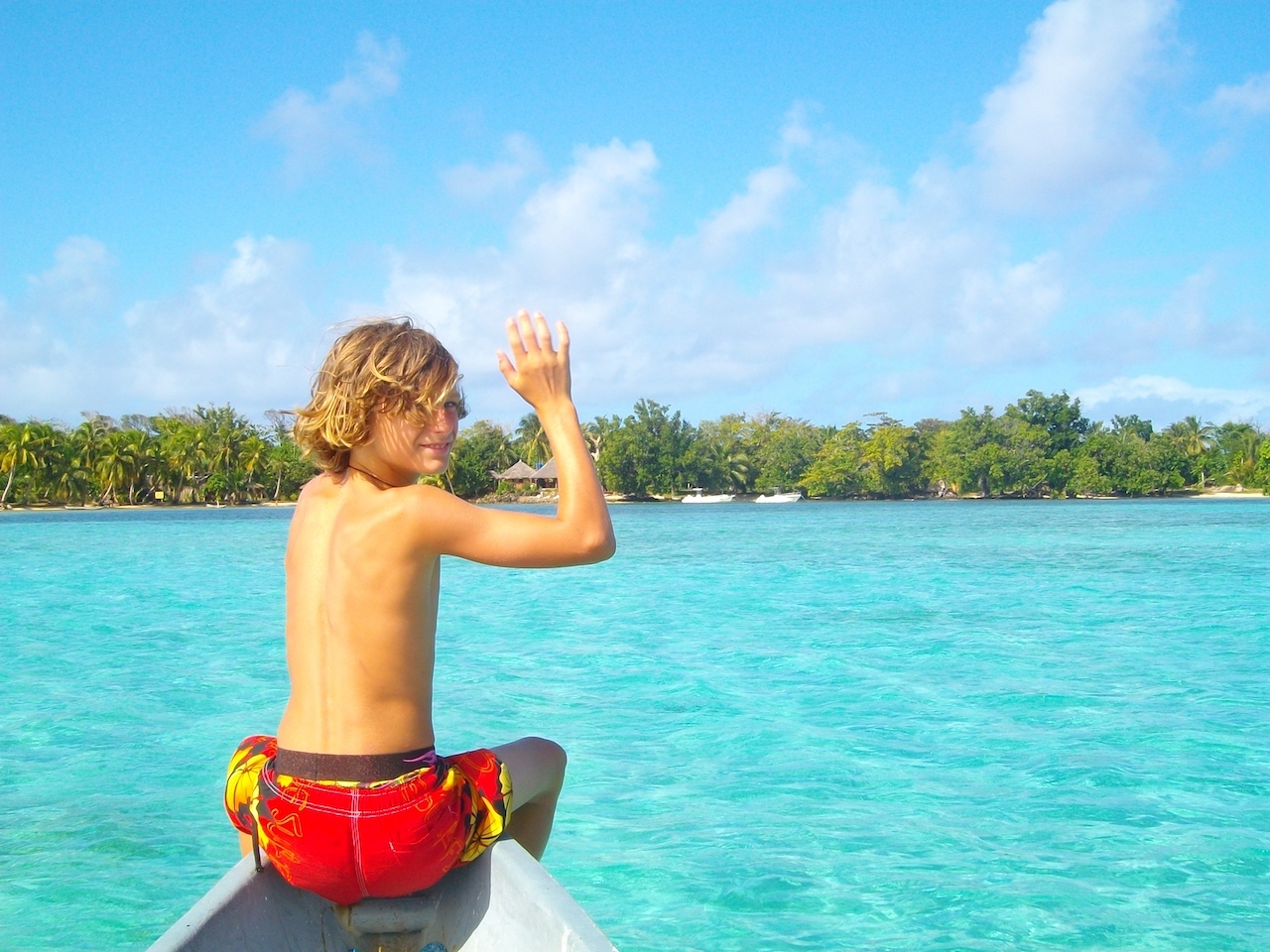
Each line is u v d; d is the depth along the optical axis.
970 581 17.94
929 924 3.82
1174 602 14.41
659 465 111.12
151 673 9.15
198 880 4.28
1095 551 25.78
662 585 17.75
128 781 5.72
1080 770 5.84
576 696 8.08
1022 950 3.58
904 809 5.18
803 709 7.58
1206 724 6.94
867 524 47.78
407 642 1.89
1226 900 3.99
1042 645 10.61
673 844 4.71
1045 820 4.98
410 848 1.83
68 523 51.03
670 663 9.62
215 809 5.22
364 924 2.01
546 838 2.39
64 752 6.39
